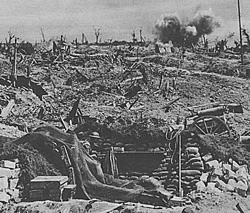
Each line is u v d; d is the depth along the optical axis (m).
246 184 27.45
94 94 46.19
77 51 56.25
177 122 34.50
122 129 31.38
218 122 33.31
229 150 30.22
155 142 30.31
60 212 22.83
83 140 31.53
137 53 55.34
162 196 24.64
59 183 24.98
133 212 22.58
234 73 52.09
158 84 48.94
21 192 25.55
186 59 54.72
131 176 29.20
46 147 27.88
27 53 54.12
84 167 27.28
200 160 28.92
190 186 27.80
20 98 42.22
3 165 25.67
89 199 25.89
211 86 47.94
